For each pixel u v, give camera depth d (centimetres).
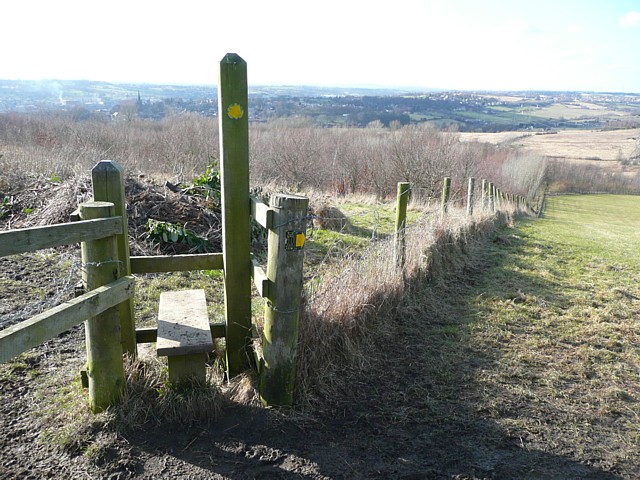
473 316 591
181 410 328
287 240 321
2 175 987
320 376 387
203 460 296
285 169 2714
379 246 616
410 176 2638
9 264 612
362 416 359
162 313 381
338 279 500
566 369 462
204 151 2541
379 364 446
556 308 643
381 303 527
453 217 926
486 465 314
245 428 329
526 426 360
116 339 314
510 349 500
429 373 437
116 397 322
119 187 326
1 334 211
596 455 332
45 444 297
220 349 412
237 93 335
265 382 346
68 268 615
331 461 307
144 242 698
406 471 304
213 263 383
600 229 2045
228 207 356
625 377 453
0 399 338
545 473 310
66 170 1166
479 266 842
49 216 741
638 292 761
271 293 333
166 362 379
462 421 362
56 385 361
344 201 1545
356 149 2922
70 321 255
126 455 294
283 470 295
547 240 1258
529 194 4059
